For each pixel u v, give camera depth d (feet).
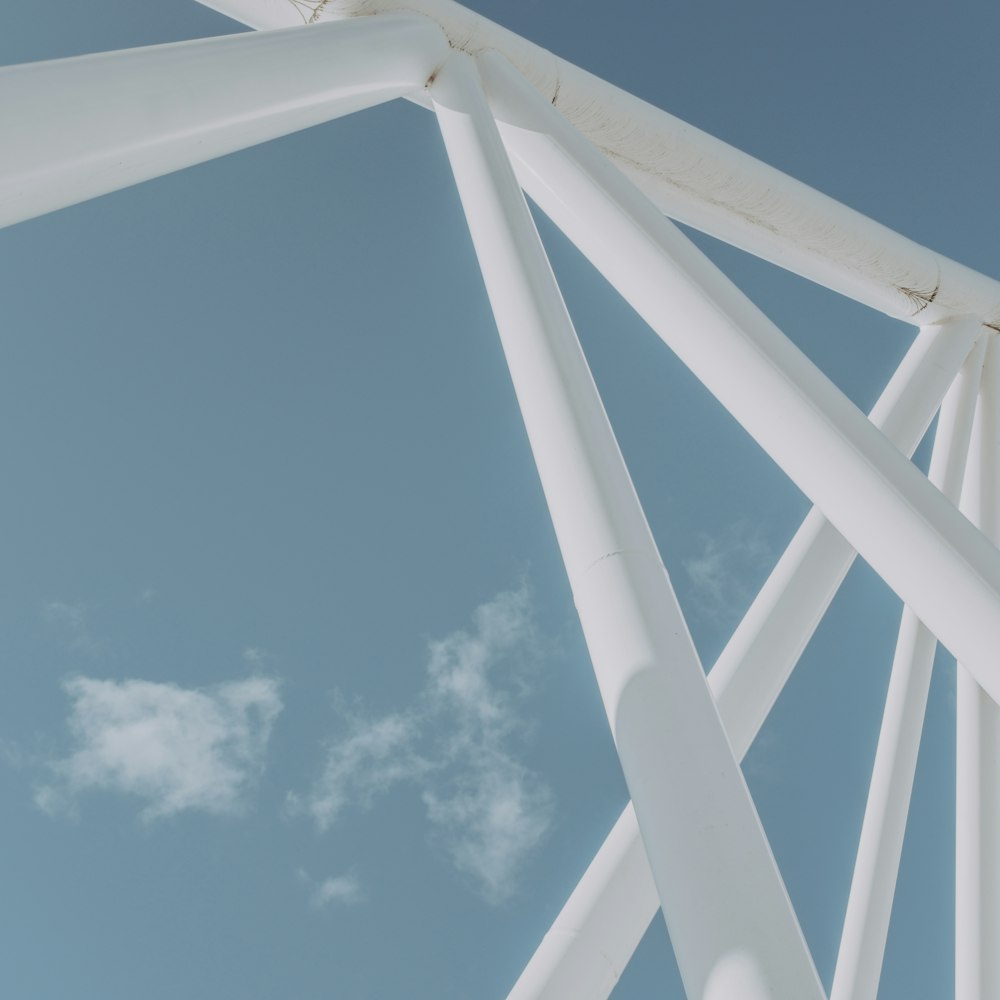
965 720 30.14
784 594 25.26
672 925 10.27
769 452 16.15
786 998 9.23
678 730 11.51
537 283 17.80
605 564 13.44
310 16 23.59
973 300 32.32
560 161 21.27
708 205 29.01
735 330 16.57
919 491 14.49
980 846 28.60
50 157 11.87
